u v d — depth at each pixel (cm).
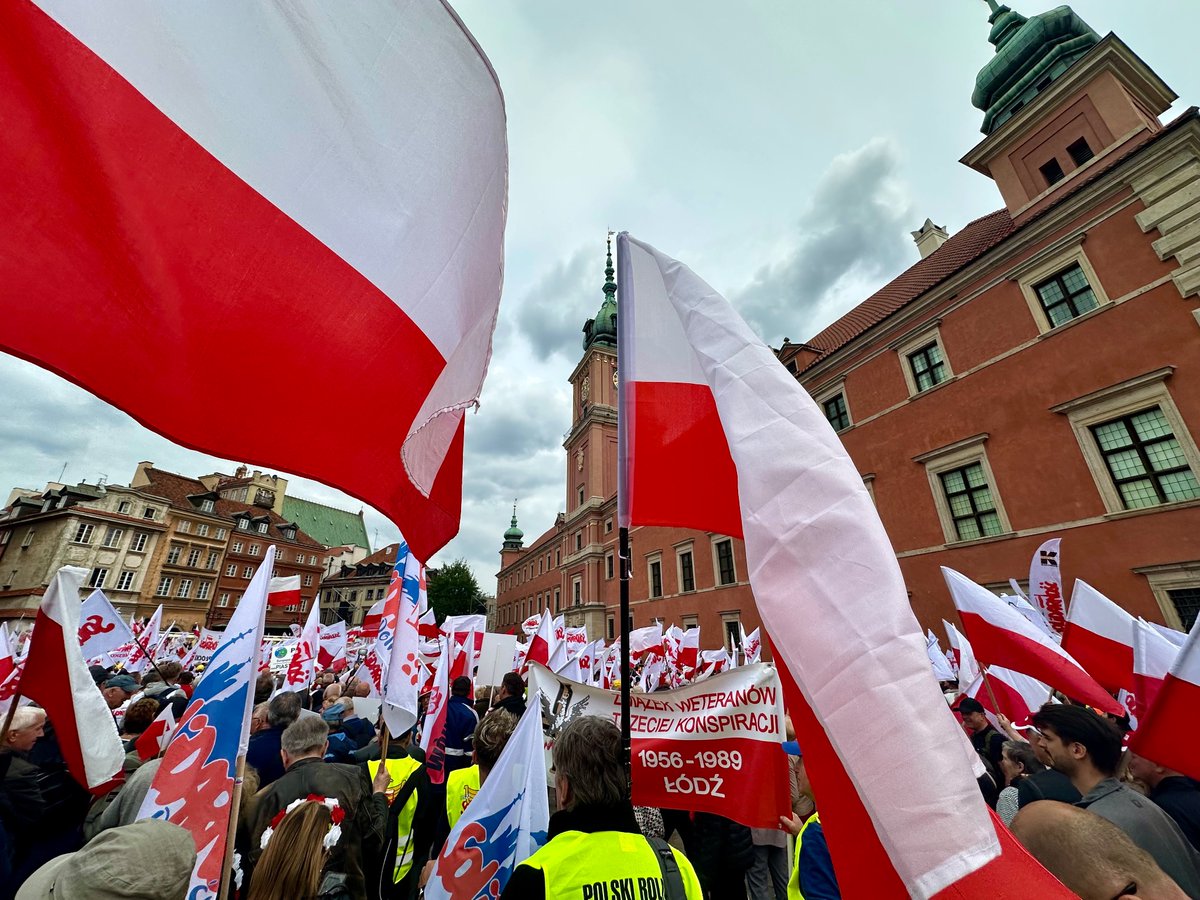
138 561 4203
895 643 120
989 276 1479
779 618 133
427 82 149
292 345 144
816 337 2603
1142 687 357
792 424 152
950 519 1502
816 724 123
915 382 1664
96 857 139
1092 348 1239
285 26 138
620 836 158
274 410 141
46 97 119
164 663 709
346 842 282
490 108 153
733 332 179
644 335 290
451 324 157
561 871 148
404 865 343
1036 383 1338
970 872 100
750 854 334
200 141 132
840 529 134
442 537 179
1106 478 1190
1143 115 1480
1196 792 267
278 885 203
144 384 125
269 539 5525
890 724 113
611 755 172
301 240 144
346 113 145
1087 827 137
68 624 300
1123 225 1209
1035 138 1627
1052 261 1338
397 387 157
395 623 429
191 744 234
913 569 1557
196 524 4694
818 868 234
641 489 263
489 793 246
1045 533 1272
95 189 123
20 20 117
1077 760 249
